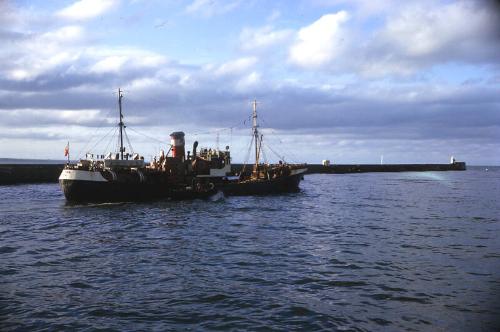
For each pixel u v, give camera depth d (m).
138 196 56.22
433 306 16.89
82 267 22.70
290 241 30.33
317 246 28.53
